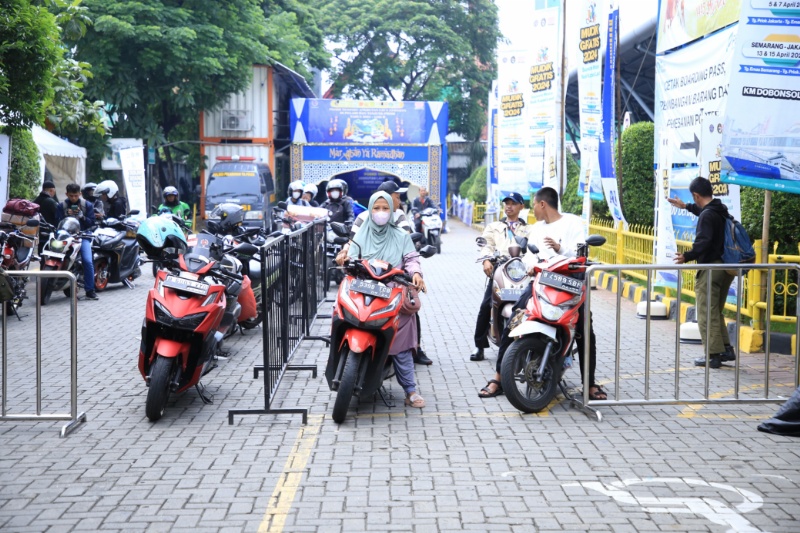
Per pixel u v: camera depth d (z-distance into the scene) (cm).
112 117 2870
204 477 527
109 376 813
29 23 1172
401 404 711
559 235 728
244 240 987
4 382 638
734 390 719
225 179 2589
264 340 659
